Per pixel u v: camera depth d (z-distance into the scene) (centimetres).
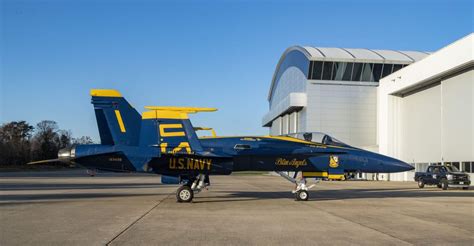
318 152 1628
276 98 7119
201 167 1492
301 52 5197
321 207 1358
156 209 1258
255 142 1622
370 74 4878
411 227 944
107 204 1404
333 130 4812
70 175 5216
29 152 9419
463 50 3006
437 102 3634
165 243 740
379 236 830
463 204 1496
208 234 832
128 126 1560
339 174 1645
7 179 3688
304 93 4894
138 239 775
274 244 741
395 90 4119
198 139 1504
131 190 2180
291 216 1119
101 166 1508
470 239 803
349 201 1598
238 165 1599
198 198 1695
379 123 4534
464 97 3191
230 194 1950
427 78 3516
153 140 1509
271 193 2033
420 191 2373
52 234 821
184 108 1494
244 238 794
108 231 859
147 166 1493
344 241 776
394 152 4250
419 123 3934
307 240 782
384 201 1609
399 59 4894
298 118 5272
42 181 3316
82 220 1014
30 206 1329
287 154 1608
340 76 4853
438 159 3591
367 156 1677
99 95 1559
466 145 3167
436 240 792
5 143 8931
